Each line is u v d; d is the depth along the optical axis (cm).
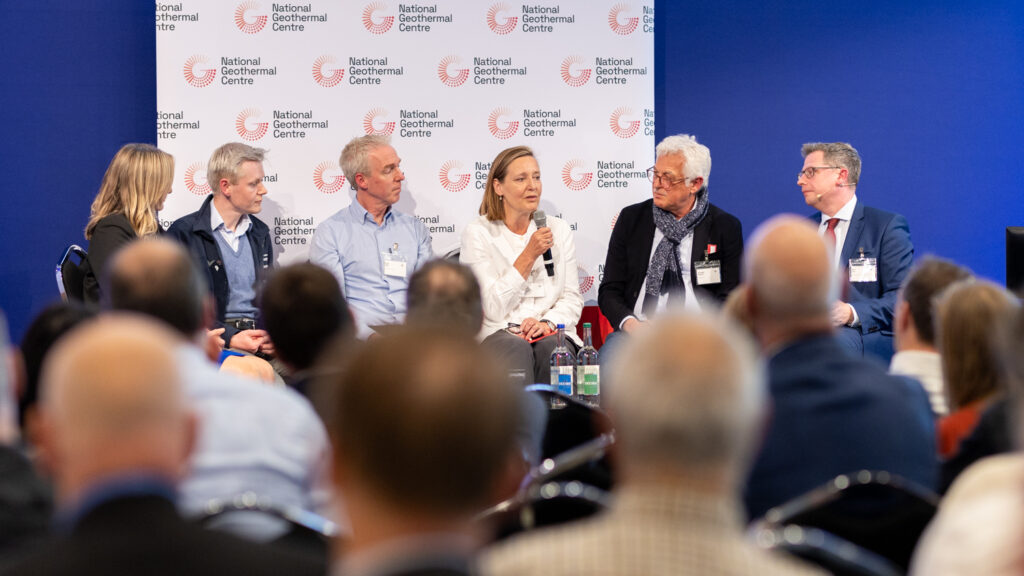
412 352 214
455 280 583
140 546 240
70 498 244
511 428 214
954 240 1352
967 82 1341
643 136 1261
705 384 228
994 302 491
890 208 1349
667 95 1345
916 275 585
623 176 1262
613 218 1264
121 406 239
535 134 1255
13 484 356
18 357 473
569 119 1255
